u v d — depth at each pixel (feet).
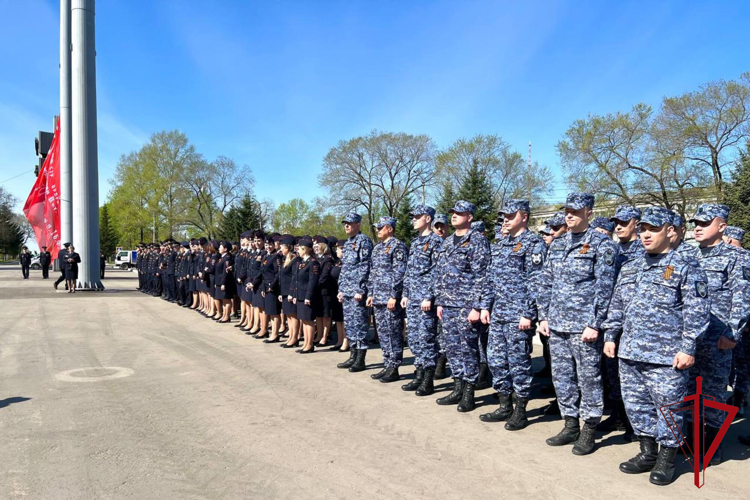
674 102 79.41
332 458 12.68
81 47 58.49
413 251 19.75
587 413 13.32
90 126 60.13
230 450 13.15
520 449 13.52
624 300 12.67
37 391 18.58
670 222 11.98
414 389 19.45
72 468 11.96
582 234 13.99
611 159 88.94
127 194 144.66
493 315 15.76
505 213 16.06
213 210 152.56
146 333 31.94
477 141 121.80
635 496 10.80
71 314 40.60
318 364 23.67
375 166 143.13
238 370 22.16
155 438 13.97
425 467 12.21
